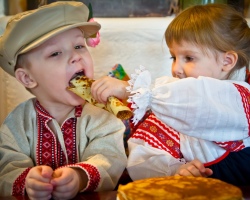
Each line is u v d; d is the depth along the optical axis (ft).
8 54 2.89
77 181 2.50
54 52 2.81
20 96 4.19
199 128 2.69
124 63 4.41
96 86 2.68
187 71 3.19
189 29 3.14
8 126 3.03
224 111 2.66
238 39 3.22
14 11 4.58
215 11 3.25
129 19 4.38
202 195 1.94
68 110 3.04
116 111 2.50
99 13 4.71
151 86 2.77
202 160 3.08
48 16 2.76
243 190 2.41
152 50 4.40
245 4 4.65
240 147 2.99
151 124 3.30
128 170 3.12
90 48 4.33
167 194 1.95
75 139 2.97
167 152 3.18
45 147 2.95
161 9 4.74
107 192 2.59
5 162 2.90
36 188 2.35
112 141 2.93
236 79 3.25
